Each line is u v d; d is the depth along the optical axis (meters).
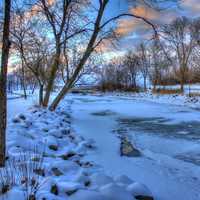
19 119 8.89
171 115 15.51
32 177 4.08
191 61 34.56
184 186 5.15
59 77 18.64
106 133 10.28
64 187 3.93
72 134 9.09
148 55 40.44
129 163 6.44
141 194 4.16
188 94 26.75
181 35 31.53
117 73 41.53
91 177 4.44
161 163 6.64
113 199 3.79
